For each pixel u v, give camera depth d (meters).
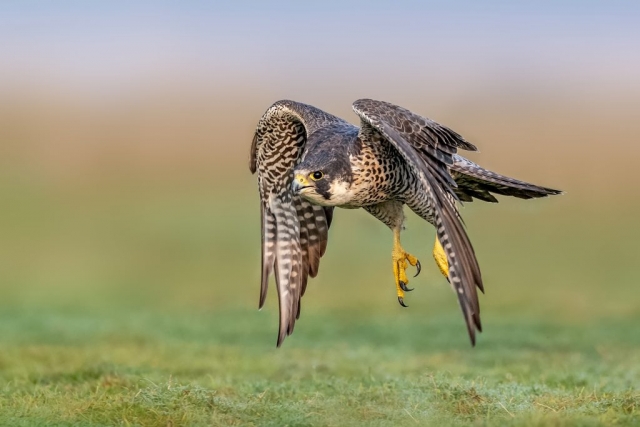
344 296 20.89
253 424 9.20
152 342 14.98
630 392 10.09
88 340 15.20
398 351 14.20
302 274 11.00
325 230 10.99
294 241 10.97
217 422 9.20
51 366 12.58
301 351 14.16
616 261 25.67
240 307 19.52
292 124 10.67
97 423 9.34
